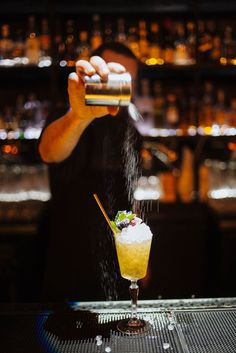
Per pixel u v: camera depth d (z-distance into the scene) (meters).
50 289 1.67
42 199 2.69
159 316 1.06
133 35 2.76
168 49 2.66
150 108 2.66
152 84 2.86
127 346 0.94
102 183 1.67
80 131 1.39
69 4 2.62
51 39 2.55
